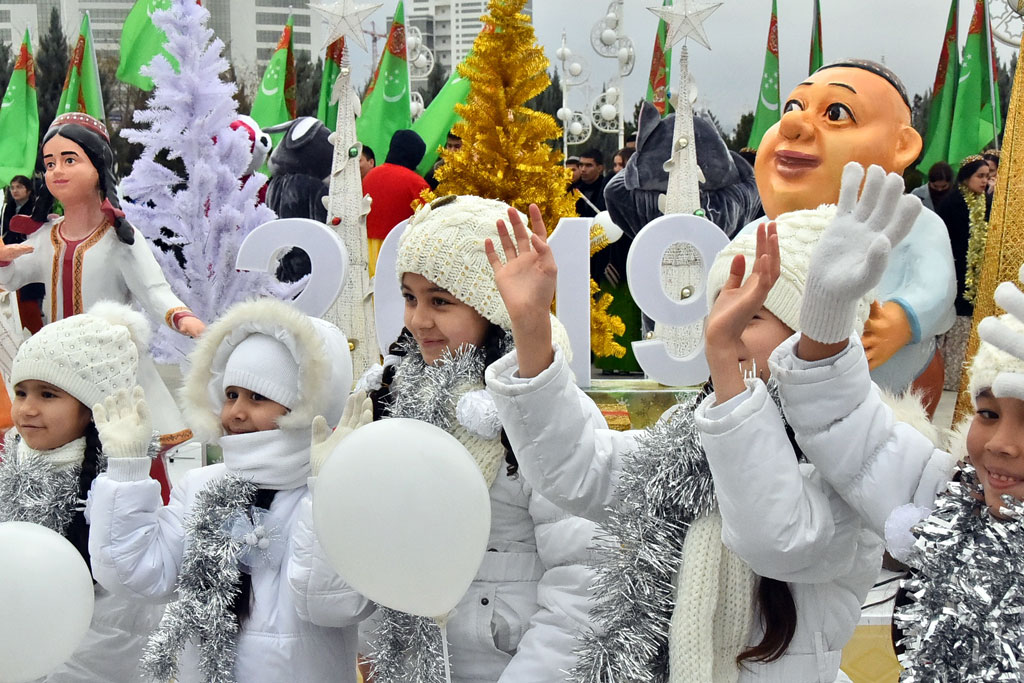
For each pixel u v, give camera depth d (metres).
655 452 1.68
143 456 2.14
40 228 4.05
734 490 1.49
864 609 2.72
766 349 1.73
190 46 5.23
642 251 3.66
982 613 1.35
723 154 6.35
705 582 1.59
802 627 1.65
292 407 2.15
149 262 4.00
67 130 3.94
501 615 2.01
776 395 1.65
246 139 5.38
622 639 1.60
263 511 2.12
